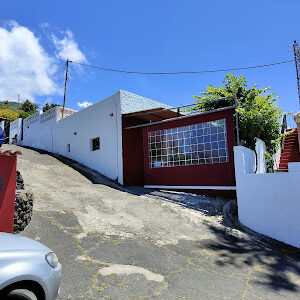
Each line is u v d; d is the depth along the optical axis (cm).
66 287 340
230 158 873
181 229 643
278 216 598
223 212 762
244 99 1013
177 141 1002
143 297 334
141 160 1200
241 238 606
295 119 1005
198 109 1107
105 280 369
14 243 275
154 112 1038
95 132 1316
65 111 1762
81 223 581
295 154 1250
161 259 464
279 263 480
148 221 672
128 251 481
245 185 693
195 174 945
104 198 816
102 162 1245
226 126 893
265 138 1053
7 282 222
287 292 374
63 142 1591
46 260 271
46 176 1015
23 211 504
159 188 1029
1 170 446
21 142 2192
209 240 587
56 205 664
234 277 416
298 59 1797
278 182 605
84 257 434
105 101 1257
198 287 373
